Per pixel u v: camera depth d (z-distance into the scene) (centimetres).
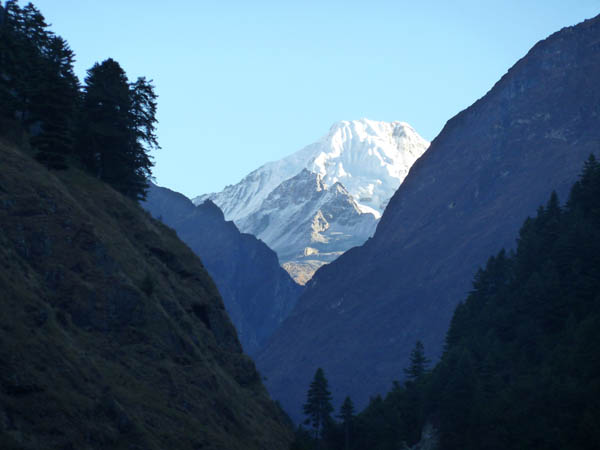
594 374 10675
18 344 5800
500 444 10462
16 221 7319
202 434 7075
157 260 9562
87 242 7844
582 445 9756
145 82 10888
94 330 7212
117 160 10538
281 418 9875
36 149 9438
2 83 9438
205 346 9138
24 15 10756
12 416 5272
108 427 5975
